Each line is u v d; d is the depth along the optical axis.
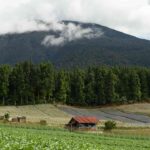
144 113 168.62
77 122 110.50
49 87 187.88
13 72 185.62
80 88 192.62
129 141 68.81
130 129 99.06
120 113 168.12
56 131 82.06
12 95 183.62
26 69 188.62
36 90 188.75
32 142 29.42
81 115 156.38
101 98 193.88
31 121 114.81
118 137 78.38
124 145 60.09
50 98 190.62
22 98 183.88
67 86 192.88
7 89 180.50
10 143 26.44
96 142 59.53
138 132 89.94
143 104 193.25
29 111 157.25
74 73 198.25
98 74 198.62
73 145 32.94
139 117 156.12
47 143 30.56
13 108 163.75
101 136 76.19
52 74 189.88
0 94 179.12
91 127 107.44
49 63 192.25
